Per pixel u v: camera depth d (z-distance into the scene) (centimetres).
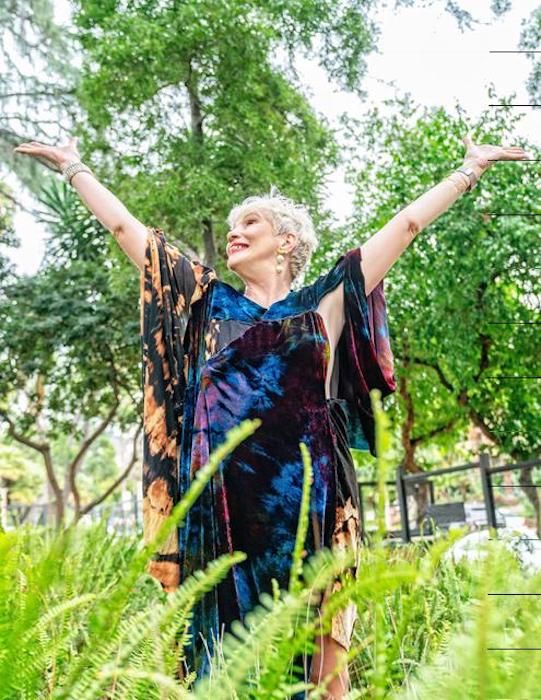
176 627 60
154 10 1238
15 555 59
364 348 225
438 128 1191
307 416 204
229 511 194
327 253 1277
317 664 159
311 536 192
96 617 52
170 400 220
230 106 1180
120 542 297
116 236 235
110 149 1252
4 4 1495
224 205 1179
